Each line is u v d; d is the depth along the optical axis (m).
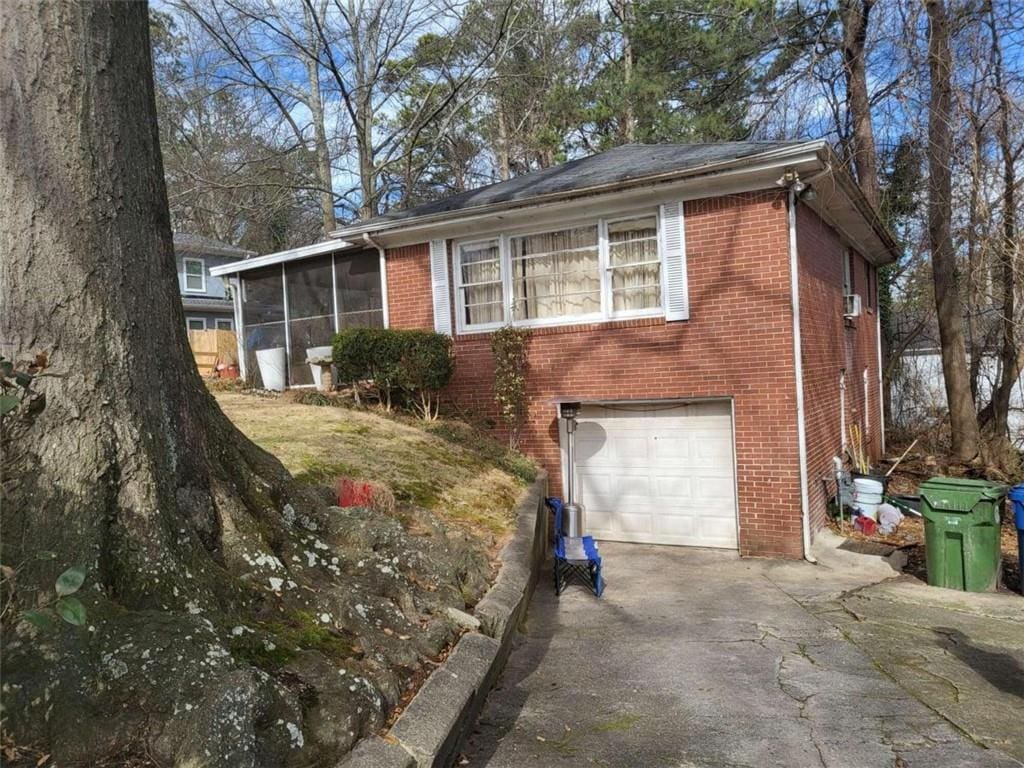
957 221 13.55
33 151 2.97
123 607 2.82
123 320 3.20
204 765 2.21
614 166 10.55
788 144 8.69
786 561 8.80
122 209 3.25
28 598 2.60
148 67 3.48
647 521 10.14
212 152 22.39
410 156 21.39
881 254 15.20
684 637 5.86
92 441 2.99
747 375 9.12
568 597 7.32
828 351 10.84
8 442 2.84
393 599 4.15
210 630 2.74
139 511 3.07
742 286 9.10
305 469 6.91
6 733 2.25
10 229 2.95
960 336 14.59
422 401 11.27
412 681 3.53
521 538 6.89
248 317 14.53
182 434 3.49
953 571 7.31
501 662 4.85
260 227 26.03
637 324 9.80
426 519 5.99
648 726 4.06
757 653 5.41
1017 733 3.98
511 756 3.65
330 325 13.33
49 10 3.01
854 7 14.74
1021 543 7.09
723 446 9.67
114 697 2.42
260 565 3.49
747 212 9.03
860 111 15.43
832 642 5.66
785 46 17.17
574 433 10.48
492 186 12.47
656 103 20.97
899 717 4.19
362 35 20.94
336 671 3.02
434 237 11.29
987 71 12.27
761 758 3.67
